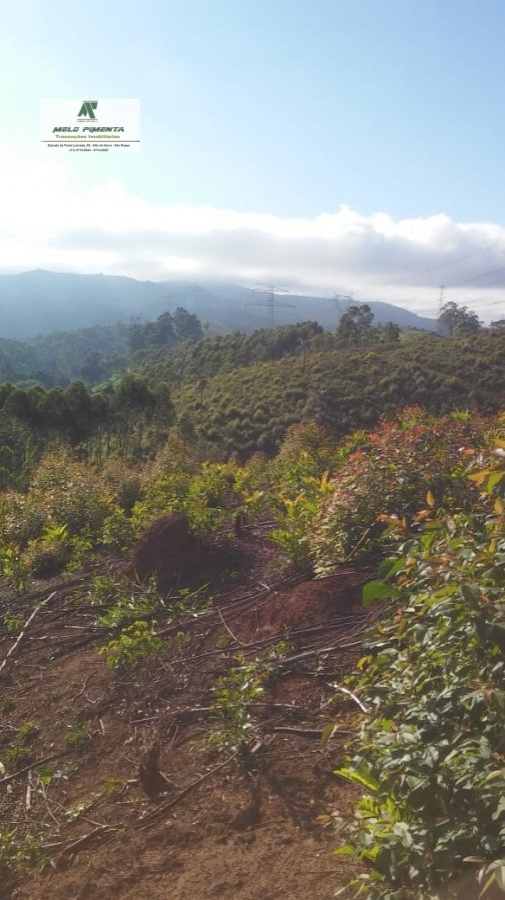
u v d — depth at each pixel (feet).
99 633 17.94
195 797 10.87
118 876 9.50
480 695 6.90
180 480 29.89
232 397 161.99
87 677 15.64
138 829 10.48
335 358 171.01
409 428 23.56
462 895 6.52
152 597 18.80
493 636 6.86
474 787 6.55
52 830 10.97
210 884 8.91
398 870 6.87
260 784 10.79
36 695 15.42
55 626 18.89
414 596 8.38
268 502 24.73
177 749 12.32
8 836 10.92
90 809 11.27
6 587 22.84
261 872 8.93
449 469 18.07
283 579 18.21
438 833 6.71
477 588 7.08
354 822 7.97
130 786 11.60
